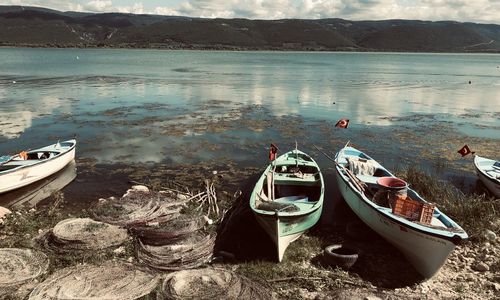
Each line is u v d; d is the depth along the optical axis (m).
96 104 34.56
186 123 27.67
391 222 11.46
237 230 13.40
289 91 45.16
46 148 19.66
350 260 10.88
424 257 10.63
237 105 35.06
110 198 15.20
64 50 175.62
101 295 9.24
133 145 22.52
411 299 9.36
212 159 20.38
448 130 27.03
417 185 16.09
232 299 9.21
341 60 134.12
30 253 11.00
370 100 39.59
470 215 13.33
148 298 9.38
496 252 11.51
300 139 24.28
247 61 112.75
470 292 9.90
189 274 10.16
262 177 15.29
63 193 16.30
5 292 9.47
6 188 16.14
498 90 49.72
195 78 58.34
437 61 143.88
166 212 13.38
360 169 15.95
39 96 38.22
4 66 76.12
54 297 9.08
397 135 25.59
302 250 11.98
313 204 13.44
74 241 11.41
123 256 11.26
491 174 17.23
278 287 10.08
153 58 120.44
